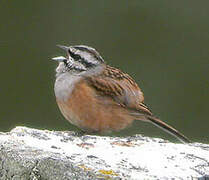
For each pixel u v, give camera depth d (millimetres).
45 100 15555
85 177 7375
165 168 7969
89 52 10828
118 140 9078
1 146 8023
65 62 10789
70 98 10453
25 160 7660
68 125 15211
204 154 8656
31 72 15938
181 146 9031
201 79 15898
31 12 16438
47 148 8227
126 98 10688
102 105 10500
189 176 7777
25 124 15344
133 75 15992
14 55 16109
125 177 7453
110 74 10812
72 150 8289
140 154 8406
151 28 16484
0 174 7852
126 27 16438
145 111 10773
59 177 7441
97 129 10609
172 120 15344
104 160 7980
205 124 15320
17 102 15523
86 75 10633
